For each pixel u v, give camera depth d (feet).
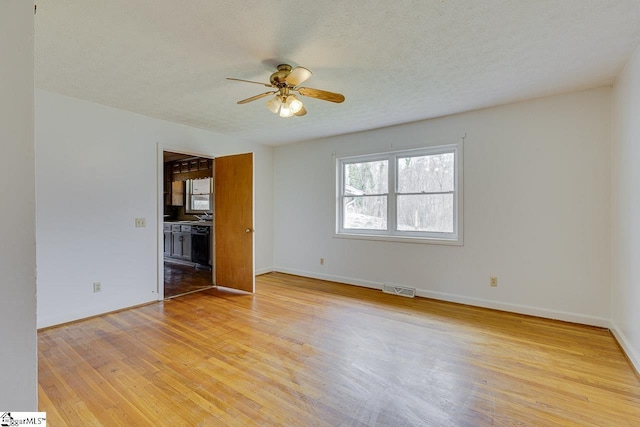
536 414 5.58
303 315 10.62
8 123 2.19
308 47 6.97
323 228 15.94
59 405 5.85
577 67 8.00
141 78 8.55
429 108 11.18
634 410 5.66
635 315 7.19
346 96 9.96
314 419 5.48
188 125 13.28
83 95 9.79
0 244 2.16
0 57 2.16
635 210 7.25
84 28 6.15
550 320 10.12
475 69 8.09
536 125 10.38
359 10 5.65
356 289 14.06
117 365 7.29
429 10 5.66
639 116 6.92
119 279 11.14
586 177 9.66
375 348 8.16
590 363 7.34
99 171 10.62
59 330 9.31
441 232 12.68
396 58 7.49
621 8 5.60
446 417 5.52
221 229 14.37
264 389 6.37
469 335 8.95
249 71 8.15
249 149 16.47
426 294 12.71
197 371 7.04
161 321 10.05
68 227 9.93
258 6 5.51
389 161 13.91
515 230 10.82
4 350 2.19
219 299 12.50
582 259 9.77
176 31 6.30
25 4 2.27
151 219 12.05
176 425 5.34
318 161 16.08
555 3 5.49
